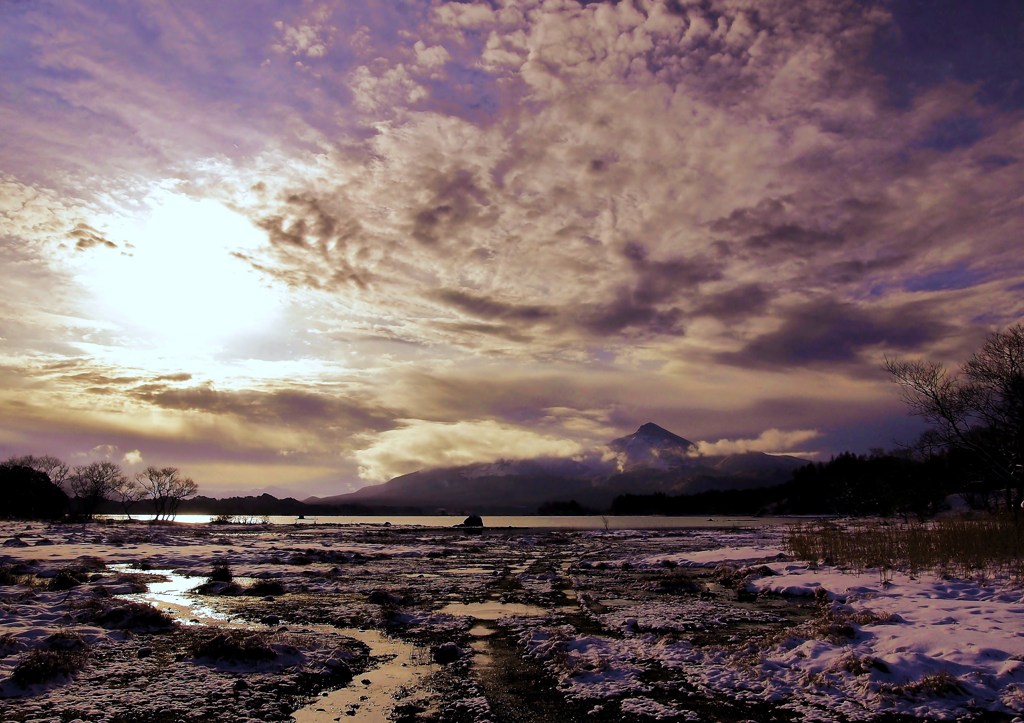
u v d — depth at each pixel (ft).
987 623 38.42
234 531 247.50
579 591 66.64
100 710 27.71
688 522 441.68
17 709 27.50
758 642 37.50
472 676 33.94
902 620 40.06
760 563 82.69
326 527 332.39
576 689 31.12
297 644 37.91
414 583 74.28
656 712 27.89
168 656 36.24
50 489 335.06
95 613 45.37
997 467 122.93
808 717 26.86
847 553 76.95
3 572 68.69
